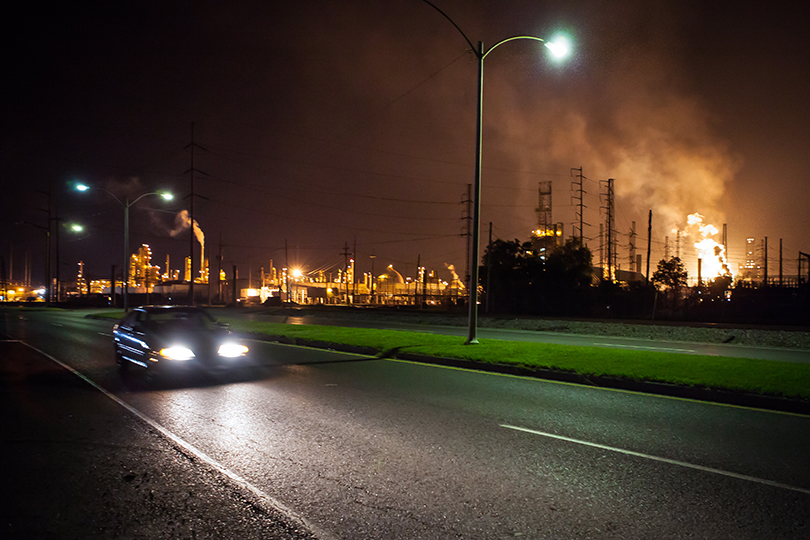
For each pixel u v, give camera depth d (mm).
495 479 5289
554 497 4832
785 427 7352
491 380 11055
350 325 29375
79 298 91938
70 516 4387
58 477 5320
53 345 18406
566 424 7457
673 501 4738
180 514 4445
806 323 32438
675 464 5758
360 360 14164
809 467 5668
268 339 19875
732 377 10180
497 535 4070
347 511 4520
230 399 9086
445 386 10336
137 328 11602
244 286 98375
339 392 9727
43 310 55562
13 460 5855
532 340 21422
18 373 12008
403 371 12258
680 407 8586
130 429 7148
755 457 6004
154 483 5164
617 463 5781
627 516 4422
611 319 33969
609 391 9883
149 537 4027
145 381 10875
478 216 16250
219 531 4133
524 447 6367
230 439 6684
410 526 4230
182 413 8062
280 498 4797
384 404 8719
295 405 8617
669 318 38094
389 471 5520
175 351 10320
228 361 10750
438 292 86125
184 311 12734
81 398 9195
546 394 9570
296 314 43562
